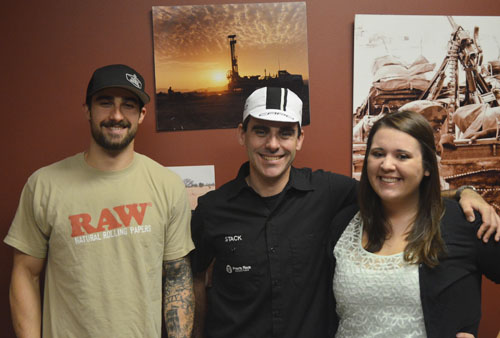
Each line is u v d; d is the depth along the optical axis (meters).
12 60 1.71
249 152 1.39
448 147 1.78
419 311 1.09
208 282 1.80
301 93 1.76
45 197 1.34
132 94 1.36
